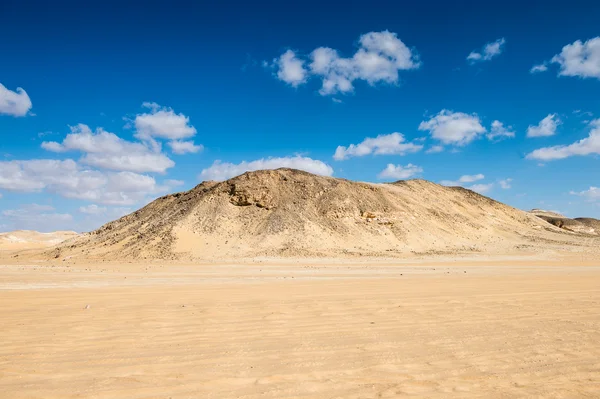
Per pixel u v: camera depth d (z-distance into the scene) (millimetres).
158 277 25125
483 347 7418
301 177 73438
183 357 6816
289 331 8609
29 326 9039
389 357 6816
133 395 5262
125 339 7969
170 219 62688
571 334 8367
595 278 21188
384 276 25062
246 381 5727
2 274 27656
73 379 5824
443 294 14039
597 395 5266
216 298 13234
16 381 5758
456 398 5145
